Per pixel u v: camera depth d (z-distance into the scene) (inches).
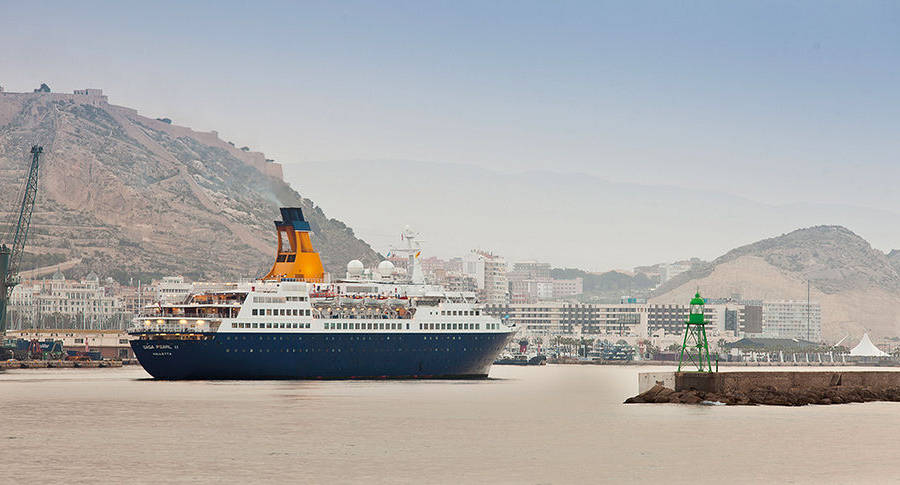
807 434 4864.7
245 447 4424.2
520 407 6343.5
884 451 4338.1
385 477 3695.9
